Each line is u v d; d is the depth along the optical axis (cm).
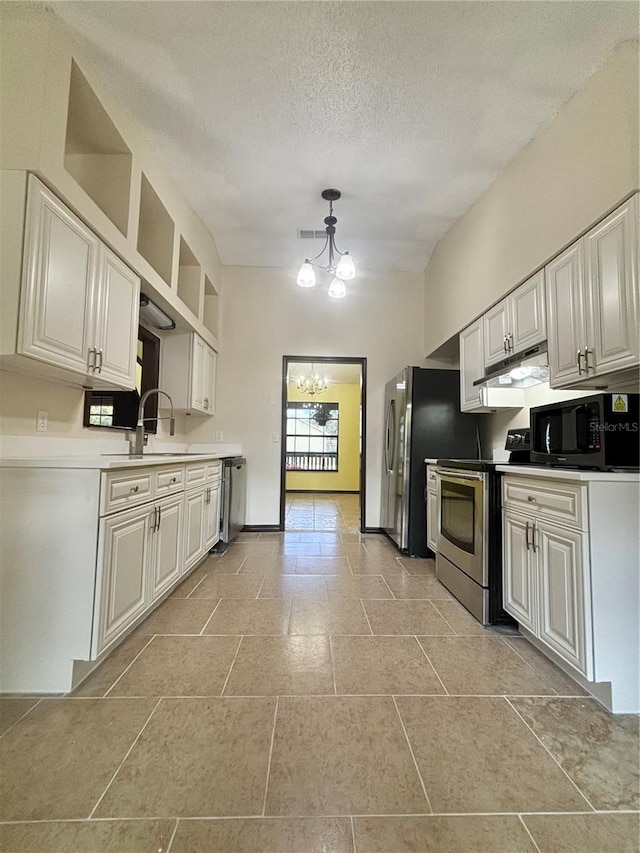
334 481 891
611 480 155
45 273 162
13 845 95
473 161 268
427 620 226
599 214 187
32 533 160
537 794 111
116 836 97
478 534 229
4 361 163
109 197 227
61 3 164
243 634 205
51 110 164
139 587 198
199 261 361
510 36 180
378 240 398
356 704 150
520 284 257
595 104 192
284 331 456
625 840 98
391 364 458
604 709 149
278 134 245
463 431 368
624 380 199
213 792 110
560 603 168
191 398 367
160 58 192
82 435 238
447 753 126
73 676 158
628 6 165
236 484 398
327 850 95
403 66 197
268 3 167
